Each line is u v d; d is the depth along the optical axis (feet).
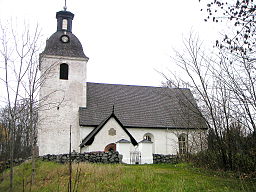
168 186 36.76
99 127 79.61
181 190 34.01
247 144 44.80
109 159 66.08
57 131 88.58
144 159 70.59
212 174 46.73
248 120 40.83
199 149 70.33
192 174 46.47
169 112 99.71
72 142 88.74
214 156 53.47
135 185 38.60
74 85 94.32
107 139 78.48
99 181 41.27
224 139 48.75
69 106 92.07
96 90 102.89
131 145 77.15
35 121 56.90
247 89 39.34
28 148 79.71
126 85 109.81
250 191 32.91
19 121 63.31
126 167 52.06
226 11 27.66
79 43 98.99
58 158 65.67
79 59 95.96
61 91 92.38
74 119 91.30
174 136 94.89
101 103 97.30
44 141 86.48
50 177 46.60
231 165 47.83
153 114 98.43
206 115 53.01
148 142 72.38
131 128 92.84
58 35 97.71
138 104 101.40
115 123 80.28
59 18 99.76
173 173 46.85
